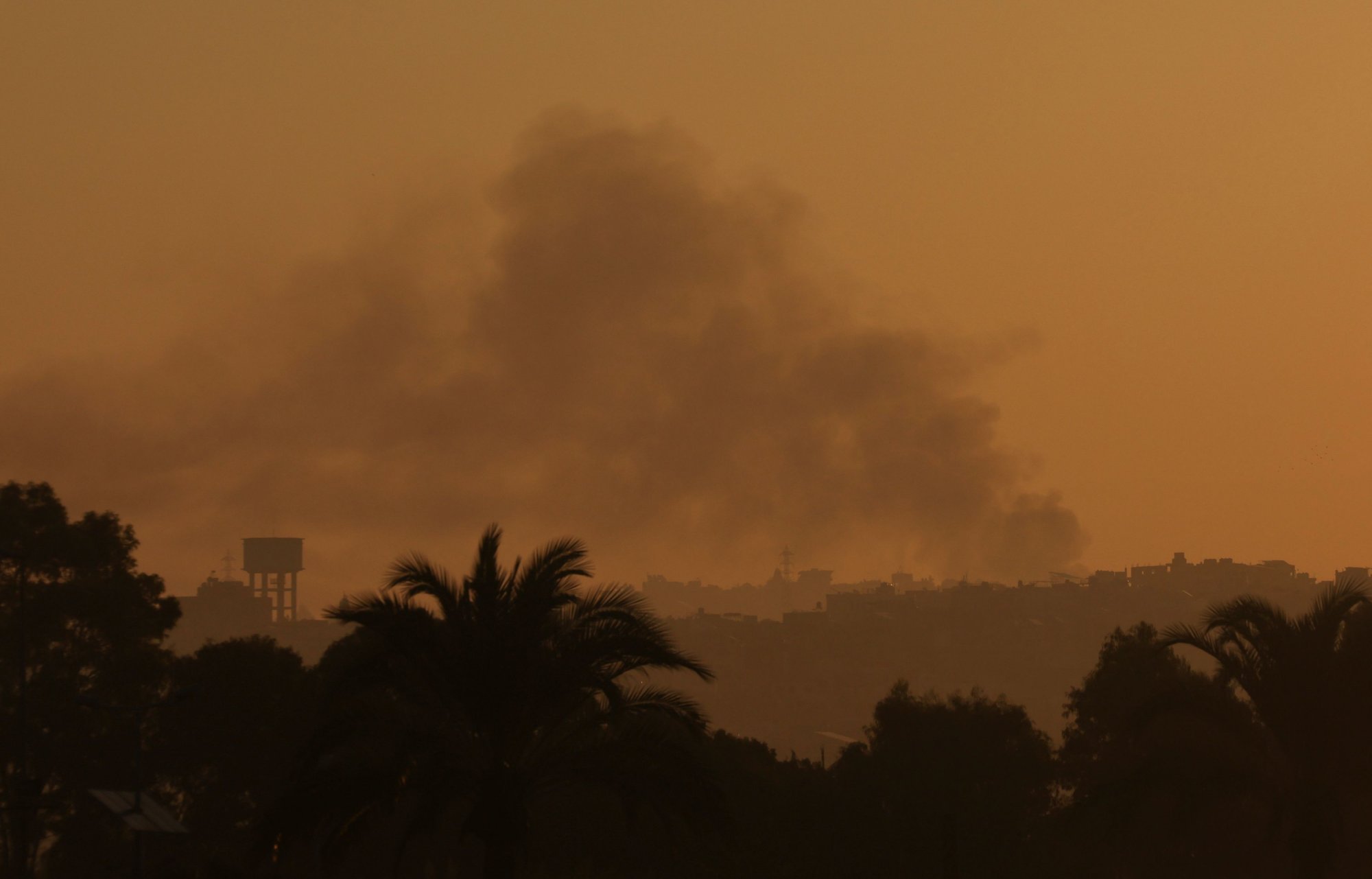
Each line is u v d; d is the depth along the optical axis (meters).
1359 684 123.75
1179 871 175.12
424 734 99.31
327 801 101.00
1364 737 124.44
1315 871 123.19
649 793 105.31
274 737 188.12
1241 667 127.94
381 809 103.44
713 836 160.38
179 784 195.50
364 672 104.12
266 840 101.62
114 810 103.44
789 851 173.25
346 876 155.12
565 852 158.38
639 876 156.50
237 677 191.88
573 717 110.12
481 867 158.50
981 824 199.00
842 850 176.75
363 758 103.06
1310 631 126.38
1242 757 132.12
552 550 104.38
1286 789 129.88
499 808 100.06
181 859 184.38
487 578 101.94
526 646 99.69
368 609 100.56
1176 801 135.75
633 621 103.38
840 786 198.75
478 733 102.94
